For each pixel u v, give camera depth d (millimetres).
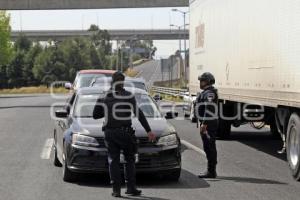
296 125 13688
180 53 100938
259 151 19375
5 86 151250
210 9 22922
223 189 12664
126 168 12047
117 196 11883
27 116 37750
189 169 15484
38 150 19391
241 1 18141
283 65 14102
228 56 19922
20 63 152500
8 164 16312
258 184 13273
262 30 15867
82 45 177750
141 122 12117
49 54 151375
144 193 12234
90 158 12906
